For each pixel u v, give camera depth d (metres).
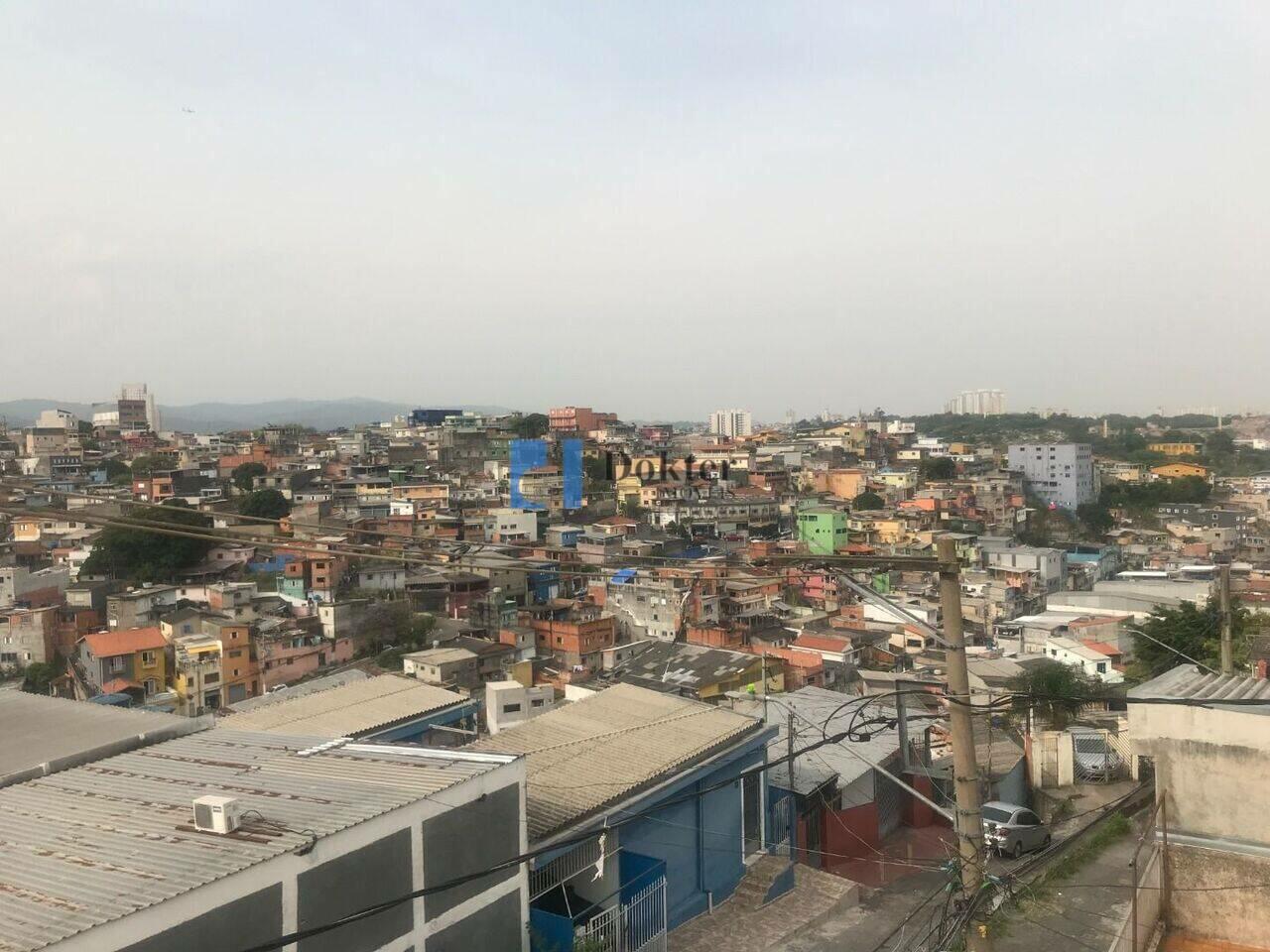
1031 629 61.56
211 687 54.19
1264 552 111.94
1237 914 11.38
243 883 9.32
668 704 20.98
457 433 155.50
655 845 16.94
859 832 23.12
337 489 115.31
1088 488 149.62
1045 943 16.86
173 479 109.81
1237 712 11.46
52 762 13.39
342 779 12.27
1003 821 22.28
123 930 8.29
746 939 16.97
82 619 64.44
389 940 10.89
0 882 9.28
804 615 71.12
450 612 69.06
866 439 188.50
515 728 19.23
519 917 12.88
